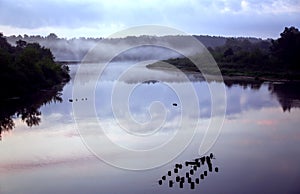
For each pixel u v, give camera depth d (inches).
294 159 1175.6
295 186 968.3
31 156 1234.0
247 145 1327.5
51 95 2677.2
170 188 957.2
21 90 2613.2
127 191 941.2
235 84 3326.8
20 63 2800.2
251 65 4306.1
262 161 1159.0
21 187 979.3
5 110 2130.9
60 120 1793.8
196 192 933.2
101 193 930.7
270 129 1566.2
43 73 3085.6
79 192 940.0
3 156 1242.0
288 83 3422.7
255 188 956.0
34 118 1877.5
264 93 2723.9
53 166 1129.4
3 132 1594.5
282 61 4249.5
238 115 1855.3
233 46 6127.0
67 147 1316.4
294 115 1879.9
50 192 944.3
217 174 1050.7
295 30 4414.4
